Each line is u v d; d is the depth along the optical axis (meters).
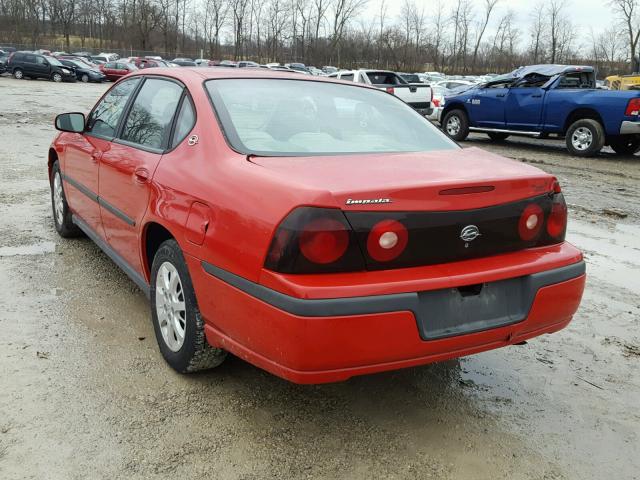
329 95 3.52
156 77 3.78
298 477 2.40
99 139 4.18
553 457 2.63
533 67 13.84
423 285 2.35
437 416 2.89
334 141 3.11
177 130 3.23
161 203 3.02
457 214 2.46
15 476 2.31
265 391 3.00
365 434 2.71
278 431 2.69
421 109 16.34
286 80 3.51
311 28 72.06
